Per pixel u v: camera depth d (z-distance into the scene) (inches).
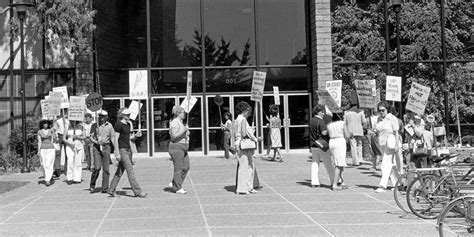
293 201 422.3
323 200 424.8
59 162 629.0
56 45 884.0
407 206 391.2
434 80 922.1
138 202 433.7
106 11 927.0
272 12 949.8
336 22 945.5
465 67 927.0
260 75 611.5
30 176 652.1
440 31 924.0
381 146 458.6
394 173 462.0
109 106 924.0
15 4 719.1
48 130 566.3
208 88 937.5
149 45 932.6
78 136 573.6
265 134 930.7
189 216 366.9
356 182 527.2
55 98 644.1
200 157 872.3
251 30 950.4
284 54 948.6
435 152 440.8
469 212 263.7
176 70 938.7
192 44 945.5
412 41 936.9
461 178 350.9
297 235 305.4
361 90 619.8
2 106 897.5
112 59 928.9
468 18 941.8
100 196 473.1
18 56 896.3
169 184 537.3
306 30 951.0
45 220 366.0
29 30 884.0
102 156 494.0
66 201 450.3
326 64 898.1
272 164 725.3
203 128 927.7
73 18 777.6
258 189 488.7
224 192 477.7
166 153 924.0
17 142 810.2
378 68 926.4
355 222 338.0
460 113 920.9
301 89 944.3
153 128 925.8
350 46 938.1
